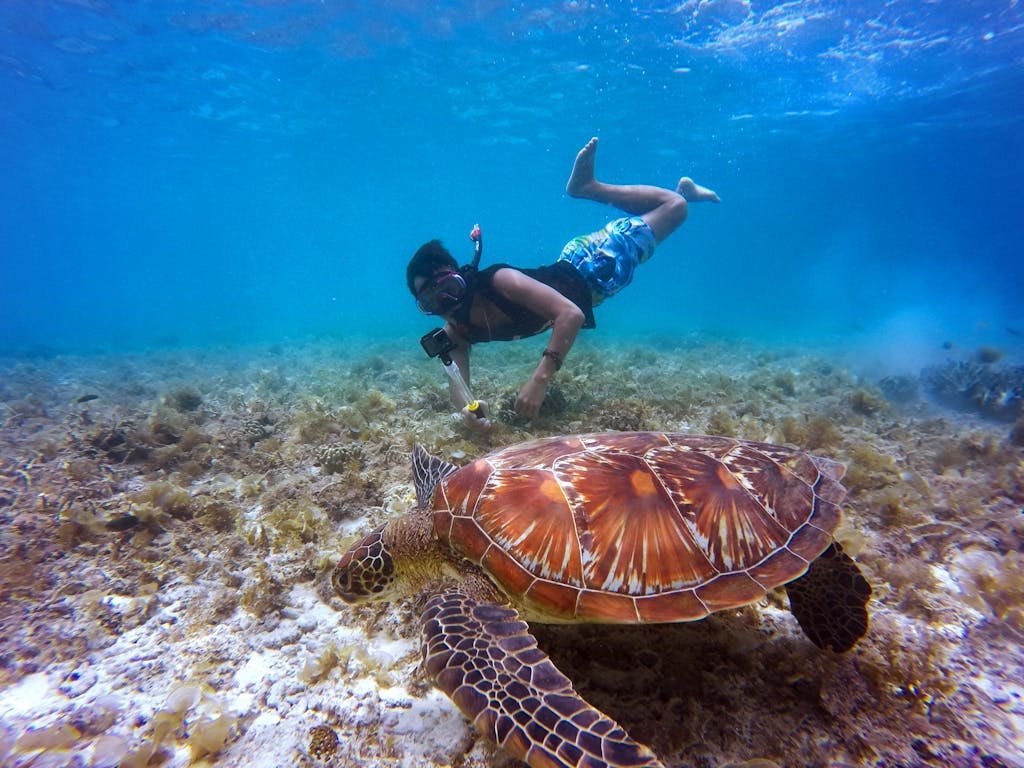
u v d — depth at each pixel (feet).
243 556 4.21
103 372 12.82
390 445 5.66
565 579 2.91
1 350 20.83
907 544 4.05
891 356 12.30
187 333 28.89
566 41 19.47
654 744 2.68
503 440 5.67
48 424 7.47
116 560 4.19
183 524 4.59
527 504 3.17
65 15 16.25
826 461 3.63
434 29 18.62
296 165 40.57
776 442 5.68
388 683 3.20
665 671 3.11
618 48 19.95
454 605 2.94
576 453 3.49
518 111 28.40
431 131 32.40
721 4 16.22
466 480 3.42
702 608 2.82
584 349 12.01
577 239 6.52
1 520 4.60
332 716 3.00
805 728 2.74
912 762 2.55
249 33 18.28
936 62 20.20
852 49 19.19
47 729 2.88
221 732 2.83
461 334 6.02
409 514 3.53
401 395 7.87
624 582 2.88
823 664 3.12
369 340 18.97
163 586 3.97
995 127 30.42
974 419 7.11
